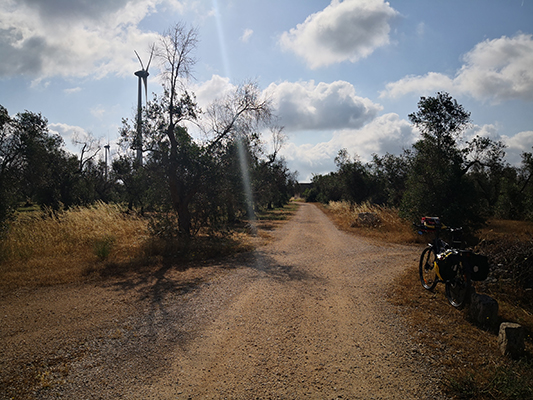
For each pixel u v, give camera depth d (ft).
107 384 9.82
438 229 18.81
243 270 24.79
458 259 15.46
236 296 18.35
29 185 61.46
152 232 35.42
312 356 11.48
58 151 81.25
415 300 17.12
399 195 84.28
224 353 11.73
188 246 32.50
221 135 42.32
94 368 10.75
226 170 41.47
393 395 9.21
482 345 12.13
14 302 17.58
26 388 9.60
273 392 9.38
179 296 18.37
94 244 30.45
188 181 39.19
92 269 24.47
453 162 48.52
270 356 11.49
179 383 9.87
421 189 47.01
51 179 77.97
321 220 77.82
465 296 15.19
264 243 39.29
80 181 86.99
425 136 53.62
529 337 12.80
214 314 15.57
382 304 16.83
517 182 95.55
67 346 12.35
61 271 23.76
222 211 41.52
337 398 9.09
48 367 10.82
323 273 23.84
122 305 16.92
